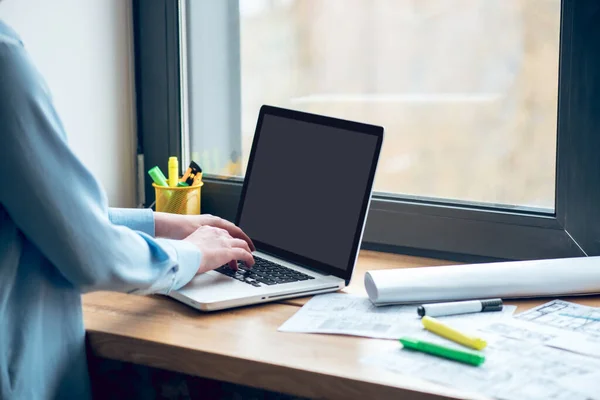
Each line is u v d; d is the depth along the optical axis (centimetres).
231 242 116
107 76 147
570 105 120
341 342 93
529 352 88
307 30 155
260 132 133
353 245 114
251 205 131
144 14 153
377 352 89
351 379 82
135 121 156
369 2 148
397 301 104
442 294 104
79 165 92
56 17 134
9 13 125
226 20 157
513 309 104
